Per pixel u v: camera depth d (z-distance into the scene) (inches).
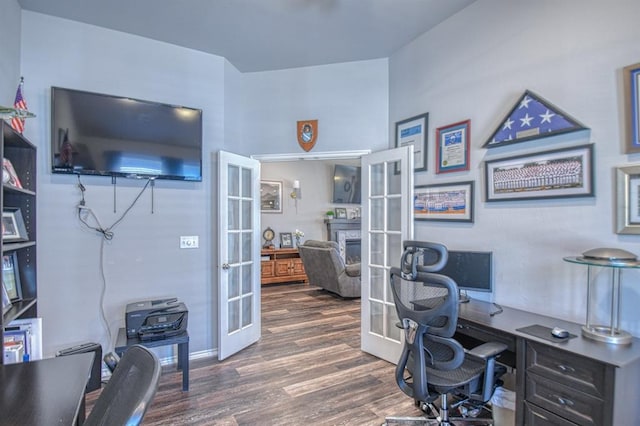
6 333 76.9
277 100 150.2
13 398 48.1
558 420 67.1
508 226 97.4
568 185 83.7
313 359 130.5
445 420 82.3
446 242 116.4
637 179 72.6
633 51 73.5
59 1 101.6
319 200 317.7
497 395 84.0
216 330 134.2
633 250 73.1
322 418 92.3
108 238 116.3
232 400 101.1
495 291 100.6
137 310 106.1
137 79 120.9
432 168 121.9
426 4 107.4
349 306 207.8
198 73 132.6
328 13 111.0
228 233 133.0
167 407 97.2
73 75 111.3
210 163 134.0
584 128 80.5
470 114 108.3
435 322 74.8
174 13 108.5
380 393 105.4
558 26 86.1
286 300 222.5
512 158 96.0
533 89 91.4
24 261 93.7
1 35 90.9
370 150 143.1
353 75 145.2
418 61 127.3
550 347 68.3
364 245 137.8
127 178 118.3
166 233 125.6
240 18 112.2
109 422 34.1
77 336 111.7
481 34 104.8
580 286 81.9
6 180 80.7
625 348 65.7
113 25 114.9
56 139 106.3
